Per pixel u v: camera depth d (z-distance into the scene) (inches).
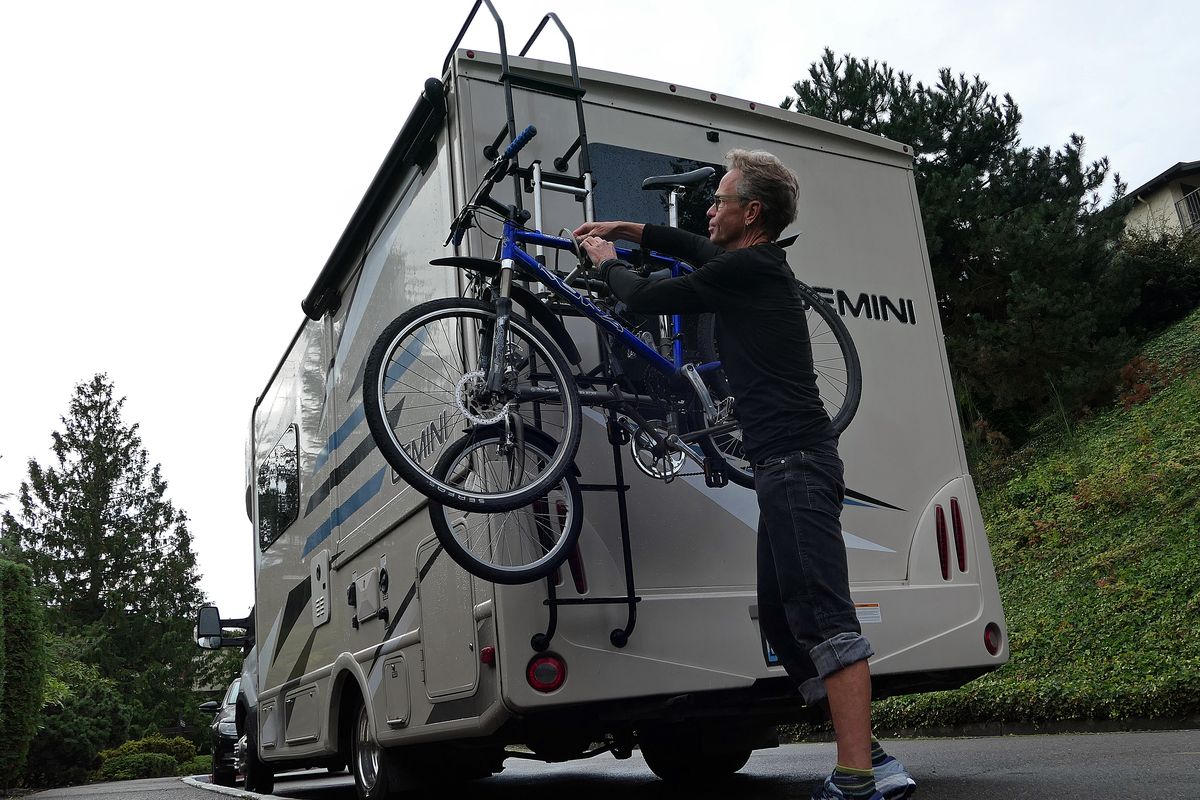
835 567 125.7
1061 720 304.5
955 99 685.9
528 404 165.5
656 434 164.6
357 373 227.8
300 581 271.0
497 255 171.8
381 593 207.5
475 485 157.2
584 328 175.9
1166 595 355.9
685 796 211.6
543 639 158.1
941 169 671.1
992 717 328.2
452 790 216.8
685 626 169.3
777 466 128.7
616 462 169.5
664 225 169.0
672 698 169.0
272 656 297.6
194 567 1647.4
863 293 212.7
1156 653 310.5
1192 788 154.6
